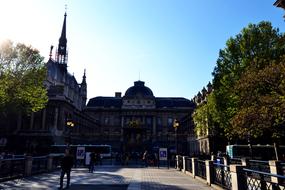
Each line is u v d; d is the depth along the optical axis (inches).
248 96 1116.5
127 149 2262.6
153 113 4411.9
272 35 1315.2
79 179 799.7
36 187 613.6
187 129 3521.2
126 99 4480.8
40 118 2797.7
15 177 789.2
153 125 4379.9
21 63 1568.7
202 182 726.5
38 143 2645.2
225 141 2311.8
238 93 1213.1
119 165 1594.5
